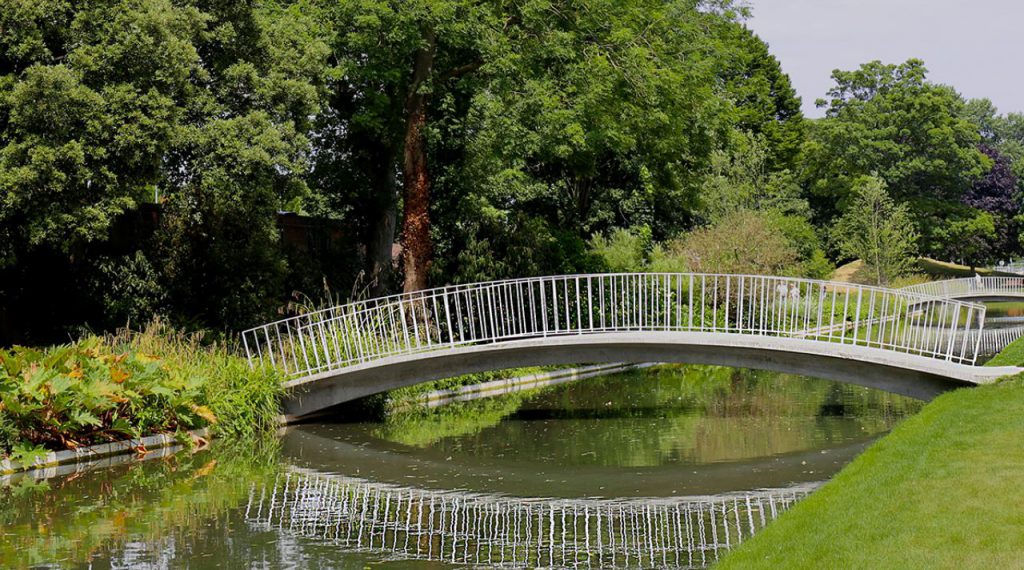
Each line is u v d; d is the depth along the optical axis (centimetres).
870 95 6488
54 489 1134
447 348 1638
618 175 3562
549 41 2078
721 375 2544
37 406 1235
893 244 4381
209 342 1800
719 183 3809
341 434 1574
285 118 1762
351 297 2012
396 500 1095
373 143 2298
